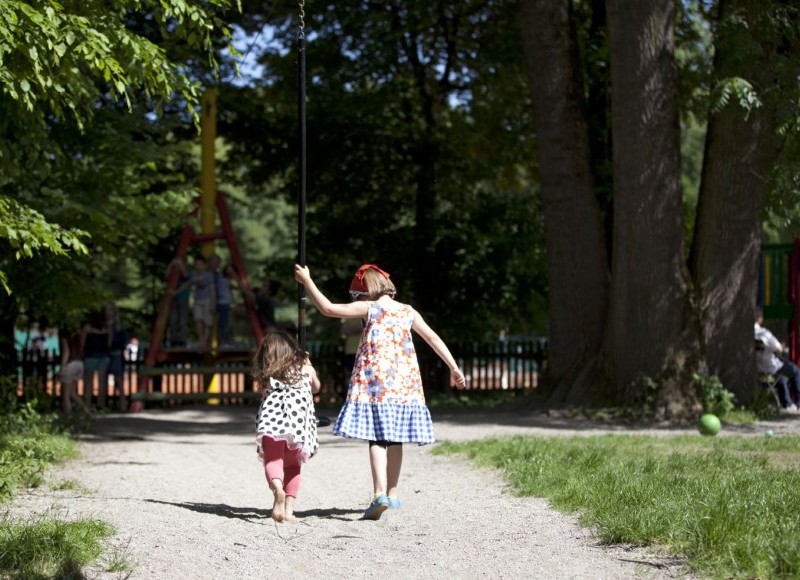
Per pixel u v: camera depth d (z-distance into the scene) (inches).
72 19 333.1
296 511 310.3
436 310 1039.6
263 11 933.2
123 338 812.6
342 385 936.9
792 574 188.5
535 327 1098.7
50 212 489.4
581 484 306.2
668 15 632.4
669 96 636.7
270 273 1079.0
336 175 1015.0
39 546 219.1
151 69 375.9
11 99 396.8
